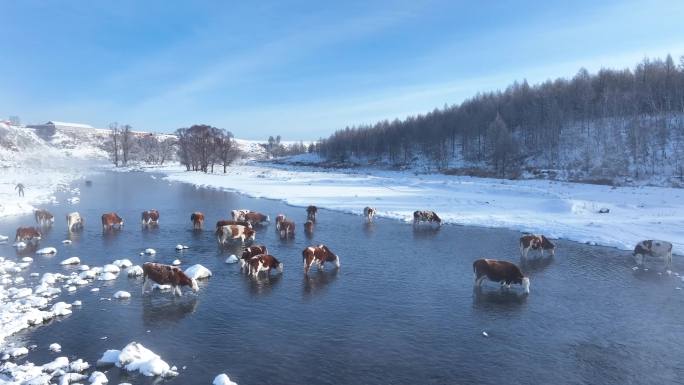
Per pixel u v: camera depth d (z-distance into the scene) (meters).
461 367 11.74
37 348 12.31
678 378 11.33
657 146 71.38
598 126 86.50
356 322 14.58
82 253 22.59
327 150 151.12
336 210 38.88
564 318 15.09
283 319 14.74
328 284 18.48
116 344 12.69
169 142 152.88
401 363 11.91
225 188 58.78
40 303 15.10
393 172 93.69
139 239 26.22
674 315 15.39
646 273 20.30
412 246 25.34
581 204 37.25
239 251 23.69
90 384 10.48
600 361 12.16
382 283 18.66
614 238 26.92
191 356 12.09
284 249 24.39
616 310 15.83
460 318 15.01
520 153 90.12
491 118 111.06
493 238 27.61
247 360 11.93
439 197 45.81
